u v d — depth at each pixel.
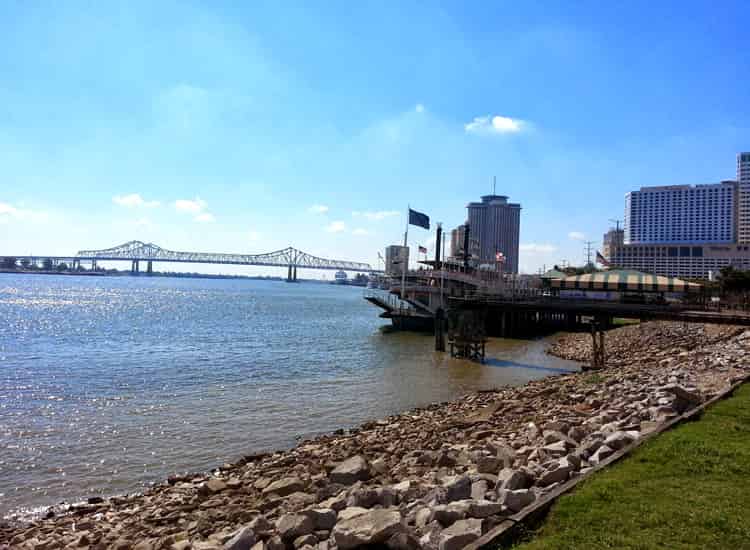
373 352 50.72
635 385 22.39
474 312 49.78
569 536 7.89
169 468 19.50
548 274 95.81
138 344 55.50
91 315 95.44
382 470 14.48
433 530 8.66
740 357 26.95
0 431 23.67
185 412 27.17
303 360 45.12
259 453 20.42
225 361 44.09
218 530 11.72
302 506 12.17
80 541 12.64
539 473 11.02
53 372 38.25
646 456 10.98
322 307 134.88
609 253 186.75
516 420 19.88
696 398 16.23
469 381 36.75
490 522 8.63
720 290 100.00
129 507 15.44
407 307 75.44
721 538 7.77
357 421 25.95
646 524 8.20
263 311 113.56
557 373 40.44
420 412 25.83
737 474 10.10
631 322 74.62
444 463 14.41
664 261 177.50
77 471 19.19
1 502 16.66
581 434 14.85
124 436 23.12
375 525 8.39
